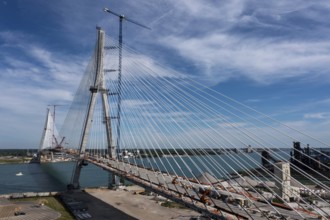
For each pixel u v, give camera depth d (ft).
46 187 239.71
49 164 465.47
